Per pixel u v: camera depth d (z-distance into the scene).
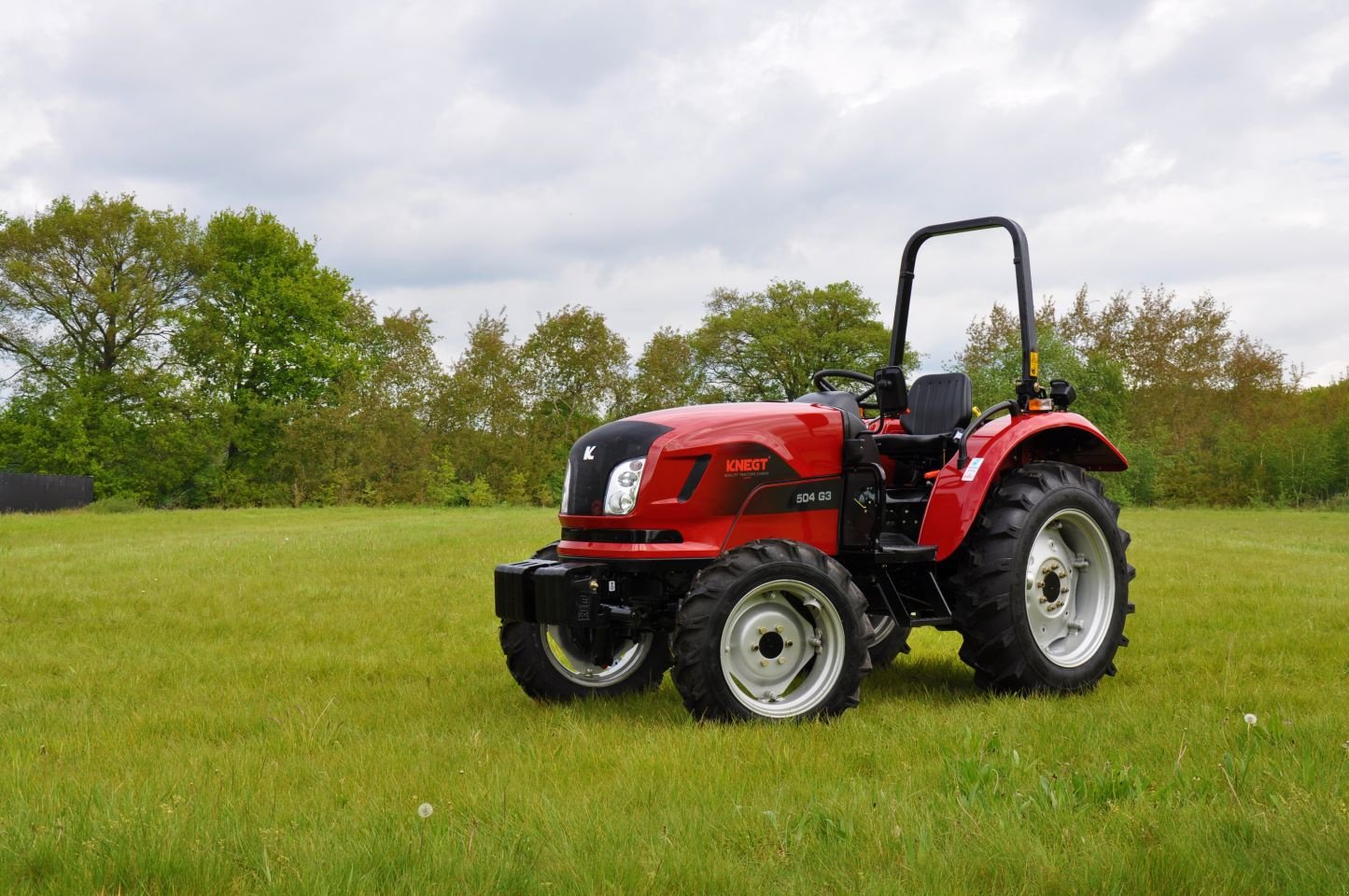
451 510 32.41
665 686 5.57
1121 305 45.94
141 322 41.59
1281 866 2.48
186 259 41.94
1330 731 3.88
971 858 2.61
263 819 3.02
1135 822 2.84
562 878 2.54
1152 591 8.96
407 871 2.59
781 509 4.88
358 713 4.83
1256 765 3.35
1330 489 37.47
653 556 4.65
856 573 5.17
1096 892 2.43
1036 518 5.20
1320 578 10.05
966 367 41.66
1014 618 5.07
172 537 18.27
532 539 15.88
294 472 42.28
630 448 4.77
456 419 43.44
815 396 5.59
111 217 41.03
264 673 6.02
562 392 44.50
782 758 3.70
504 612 4.81
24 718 4.83
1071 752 3.75
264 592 9.70
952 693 5.24
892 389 5.55
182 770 3.73
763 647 4.53
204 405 43.03
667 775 3.51
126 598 9.23
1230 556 12.47
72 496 37.91
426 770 3.61
